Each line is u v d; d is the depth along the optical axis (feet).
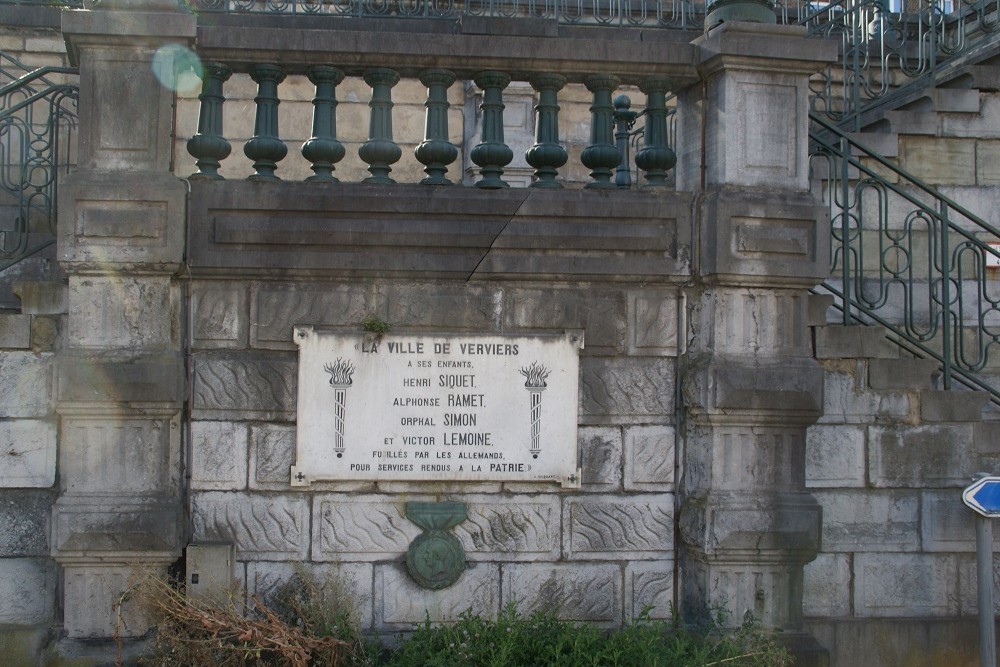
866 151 24.35
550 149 20.70
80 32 18.86
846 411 22.04
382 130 20.44
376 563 20.10
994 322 29.35
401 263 19.85
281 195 19.58
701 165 20.95
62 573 19.85
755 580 20.38
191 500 19.72
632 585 20.65
